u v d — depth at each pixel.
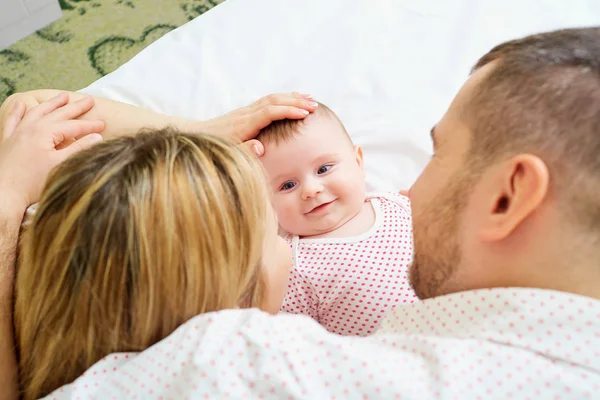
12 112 0.93
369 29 1.22
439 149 0.55
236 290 0.54
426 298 0.60
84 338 0.51
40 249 0.51
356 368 0.46
